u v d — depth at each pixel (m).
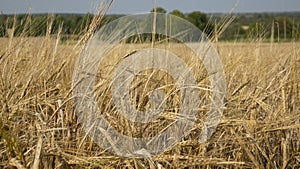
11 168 1.42
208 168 1.77
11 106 1.85
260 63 3.23
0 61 2.13
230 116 2.16
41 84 2.26
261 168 1.75
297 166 1.99
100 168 1.67
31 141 1.64
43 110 1.97
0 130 1.44
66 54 2.54
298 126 1.96
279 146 2.04
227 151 1.96
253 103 2.14
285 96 2.41
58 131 1.78
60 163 1.50
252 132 1.98
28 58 2.54
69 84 2.23
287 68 2.68
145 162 1.69
